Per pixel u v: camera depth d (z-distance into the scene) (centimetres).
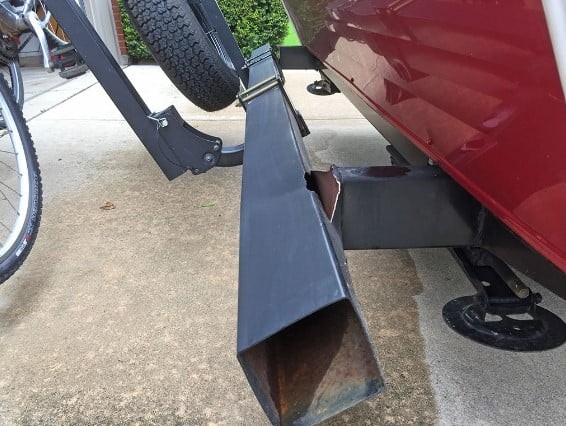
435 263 198
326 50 220
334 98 452
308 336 78
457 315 155
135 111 188
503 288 145
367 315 167
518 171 80
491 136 84
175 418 130
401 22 103
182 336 159
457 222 115
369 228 113
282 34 638
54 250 211
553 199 74
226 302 176
